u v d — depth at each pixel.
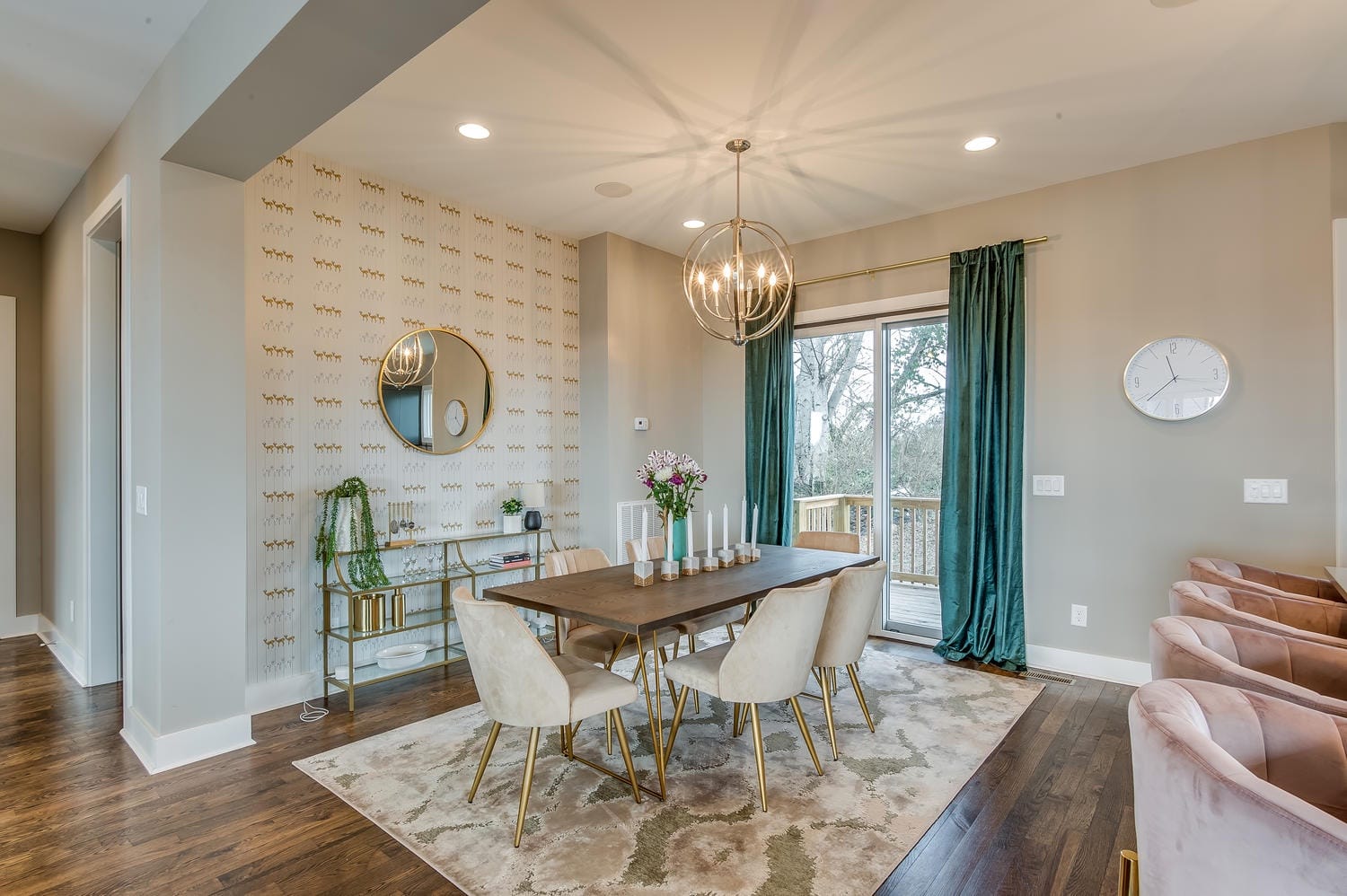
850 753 2.81
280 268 3.38
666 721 3.19
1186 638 1.78
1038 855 2.10
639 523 5.05
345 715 3.25
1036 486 3.96
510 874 2.00
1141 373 3.63
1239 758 1.31
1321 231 3.21
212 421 2.81
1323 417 3.18
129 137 3.00
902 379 4.62
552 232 4.80
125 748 2.87
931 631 4.52
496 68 2.69
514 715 2.21
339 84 2.15
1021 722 3.14
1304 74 2.75
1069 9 2.33
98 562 3.70
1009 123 3.18
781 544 4.88
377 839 2.18
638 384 5.05
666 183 3.90
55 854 2.11
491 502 4.38
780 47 2.55
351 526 3.49
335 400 3.60
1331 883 0.88
